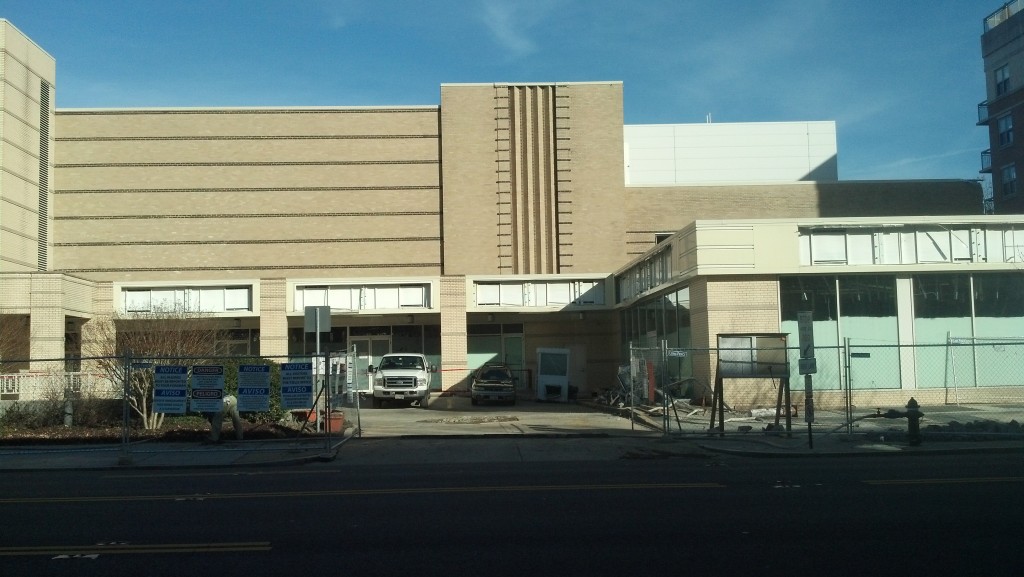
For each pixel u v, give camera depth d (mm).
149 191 37625
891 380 24578
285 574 7117
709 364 24062
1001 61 50281
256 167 38156
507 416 25594
